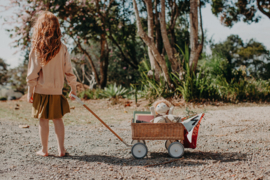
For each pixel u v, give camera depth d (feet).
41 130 11.14
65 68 11.35
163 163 10.51
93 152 12.19
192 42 32.60
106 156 11.57
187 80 30.14
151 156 11.62
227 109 25.46
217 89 32.14
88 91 42.16
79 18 47.16
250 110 23.12
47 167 9.87
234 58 113.70
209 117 20.68
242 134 15.25
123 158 11.30
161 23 31.96
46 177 8.86
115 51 69.36
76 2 45.73
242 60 111.14
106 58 56.90
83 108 30.76
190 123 11.26
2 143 13.05
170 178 8.95
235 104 29.53
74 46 53.36
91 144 13.69
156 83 33.65
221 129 16.58
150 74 34.04
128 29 57.21
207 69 38.45
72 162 10.59
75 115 25.11
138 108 29.55
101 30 49.24
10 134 15.14
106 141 14.44
